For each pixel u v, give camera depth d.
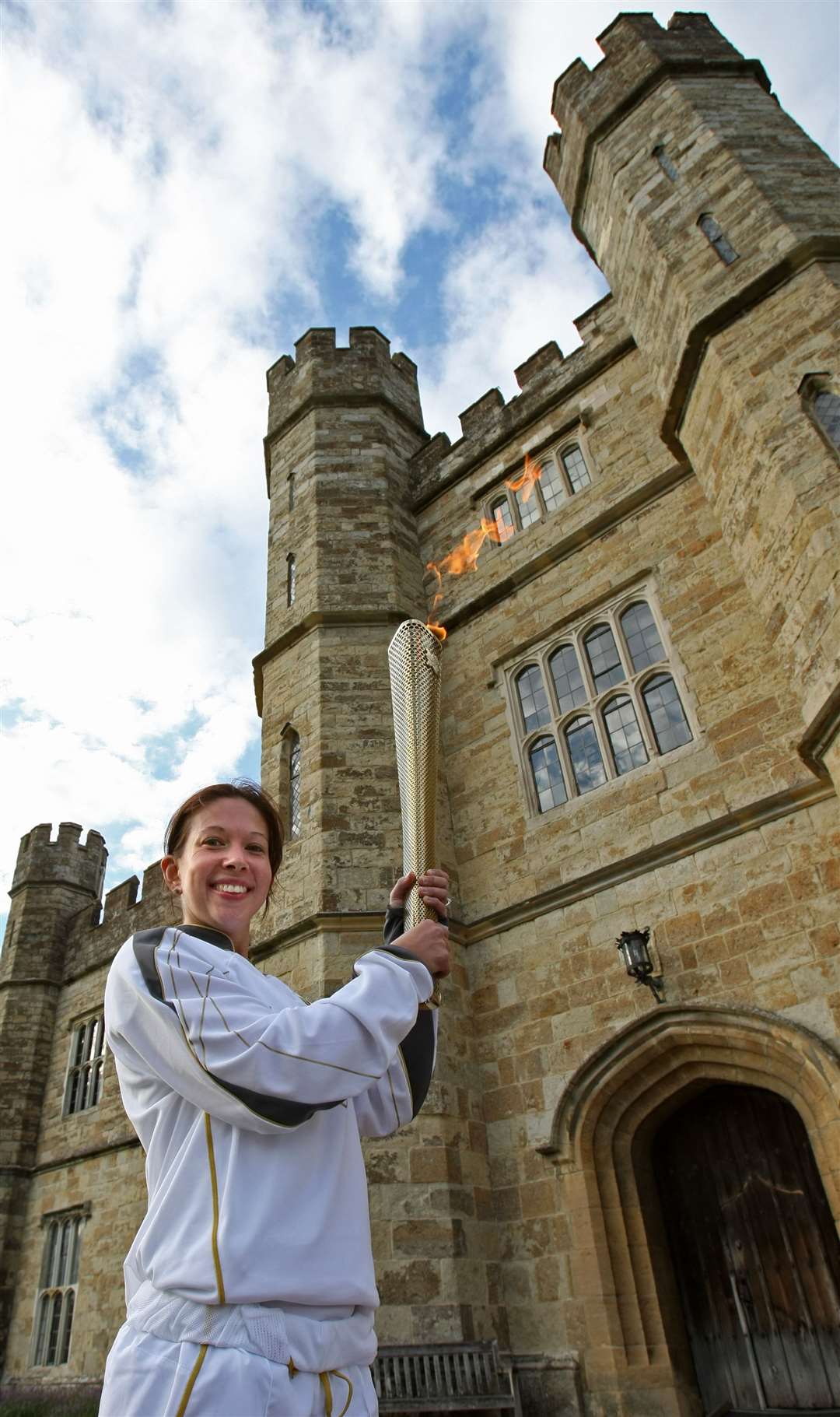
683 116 11.25
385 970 1.66
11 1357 15.55
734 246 9.66
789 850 8.11
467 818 11.16
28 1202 17.56
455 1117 8.85
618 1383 7.25
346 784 10.84
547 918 9.64
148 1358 1.25
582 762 10.41
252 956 10.25
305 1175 1.47
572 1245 8.02
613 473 11.95
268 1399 1.20
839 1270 7.23
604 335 13.21
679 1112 8.65
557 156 13.35
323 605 12.62
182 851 2.21
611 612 10.88
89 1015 19.30
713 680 9.45
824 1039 7.23
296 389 16.05
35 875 22.47
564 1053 8.89
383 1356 7.42
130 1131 15.91
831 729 7.46
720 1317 7.65
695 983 8.21
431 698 2.19
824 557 7.49
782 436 8.23
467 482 14.09
